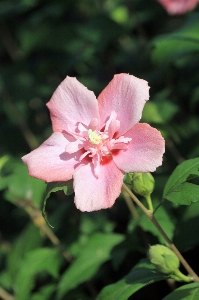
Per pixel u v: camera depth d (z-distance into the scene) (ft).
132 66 3.13
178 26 3.05
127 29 3.02
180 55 2.48
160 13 3.16
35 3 3.22
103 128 1.65
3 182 2.30
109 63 3.21
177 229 1.96
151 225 2.00
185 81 2.76
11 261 2.35
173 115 2.59
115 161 1.59
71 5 3.27
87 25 2.99
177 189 1.65
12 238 2.77
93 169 1.61
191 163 1.67
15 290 2.31
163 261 1.68
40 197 2.31
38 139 3.19
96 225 2.44
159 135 1.56
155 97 2.73
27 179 2.30
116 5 3.37
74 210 2.51
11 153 3.15
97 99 1.66
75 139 1.65
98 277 2.32
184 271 2.18
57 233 2.42
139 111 1.60
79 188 1.58
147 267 1.79
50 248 2.32
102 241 2.18
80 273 2.13
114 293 1.74
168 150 2.46
